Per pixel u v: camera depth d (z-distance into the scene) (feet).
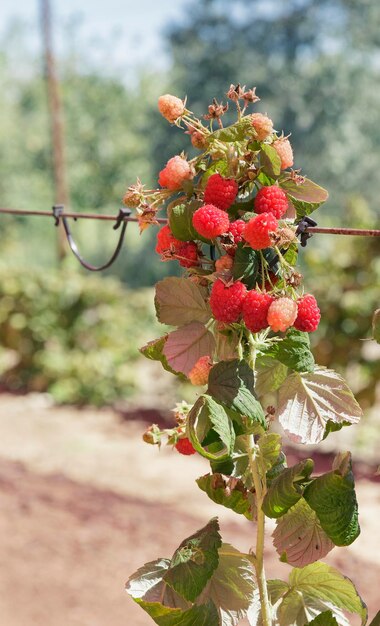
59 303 36.50
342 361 26.68
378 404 28.43
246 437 6.51
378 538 19.20
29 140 131.85
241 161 6.34
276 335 6.54
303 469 5.85
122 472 25.07
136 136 128.88
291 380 6.49
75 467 25.49
